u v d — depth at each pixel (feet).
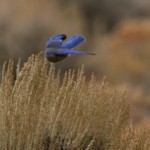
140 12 298.35
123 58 211.61
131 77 200.75
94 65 209.36
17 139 50.55
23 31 205.67
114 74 205.16
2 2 219.20
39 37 208.13
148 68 205.87
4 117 51.13
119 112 52.85
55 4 232.94
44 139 50.72
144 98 149.07
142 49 222.48
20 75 52.29
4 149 50.93
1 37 196.03
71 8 239.30
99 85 53.67
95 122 51.88
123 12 297.74
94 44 231.09
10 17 212.23
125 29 245.24
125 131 53.98
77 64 205.05
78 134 50.08
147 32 239.91
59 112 50.49
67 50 46.91
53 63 53.26
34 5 221.66
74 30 228.02
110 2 297.12
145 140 53.67
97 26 265.95
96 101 52.21
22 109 50.93
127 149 52.03
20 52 195.11
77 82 52.44
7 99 51.90
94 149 51.55
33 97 51.75
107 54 219.00
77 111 51.01
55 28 218.59
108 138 52.01
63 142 50.62
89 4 293.43
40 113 50.49
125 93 53.67
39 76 52.60
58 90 54.13
